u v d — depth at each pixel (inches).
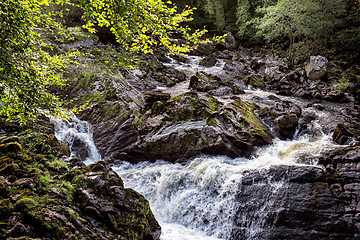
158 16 151.9
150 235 165.3
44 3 154.6
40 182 165.9
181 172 265.7
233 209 220.2
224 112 320.8
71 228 135.9
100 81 412.8
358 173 203.5
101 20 154.7
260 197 214.5
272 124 339.3
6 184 157.8
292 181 212.1
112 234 148.5
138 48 165.8
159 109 332.2
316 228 185.9
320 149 265.7
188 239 206.8
